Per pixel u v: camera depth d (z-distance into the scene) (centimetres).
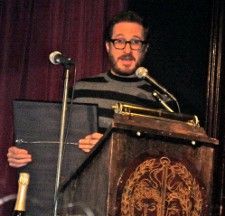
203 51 409
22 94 407
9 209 390
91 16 417
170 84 408
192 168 201
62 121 283
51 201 294
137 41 331
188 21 414
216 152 378
